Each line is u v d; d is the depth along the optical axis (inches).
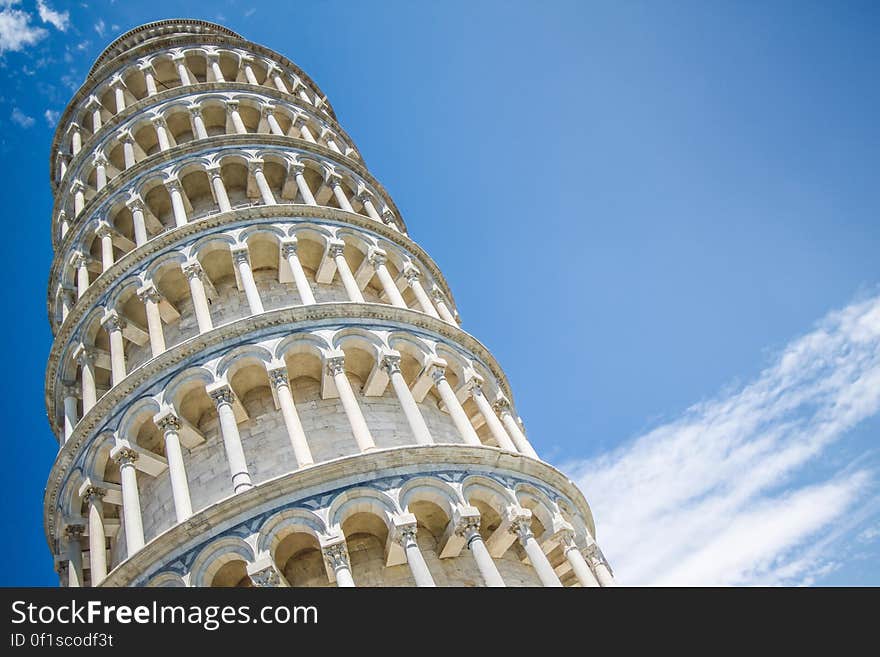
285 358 1081.4
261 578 813.2
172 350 1066.1
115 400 1077.1
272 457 1014.4
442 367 1123.9
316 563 907.4
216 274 1295.5
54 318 1501.0
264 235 1283.2
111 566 1096.8
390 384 1151.6
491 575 851.4
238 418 1054.4
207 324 1130.7
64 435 1273.4
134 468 1014.4
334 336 1098.1
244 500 872.3
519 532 933.8
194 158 1476.4
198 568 841.5
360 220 1389.0
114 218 1457.9
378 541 924.6
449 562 932.0
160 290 1259.8
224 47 1929.1
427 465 942.4
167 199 1480.1
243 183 1521.9
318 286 1311.5
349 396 1012.5
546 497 1022.4
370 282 1385.3
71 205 1641.2
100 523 1009.5
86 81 1855.3
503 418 1184.2
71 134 1809.8
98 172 1583.4
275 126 1647.4
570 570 1076.5
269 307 1242.0
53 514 1122.7
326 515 861.2
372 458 911.7
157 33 2012.8
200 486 1015.6
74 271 1457.9
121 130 1625.2
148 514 1042.7
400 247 1430.9
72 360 1285.7
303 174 1531.7
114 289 1259.8
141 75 1839.3
